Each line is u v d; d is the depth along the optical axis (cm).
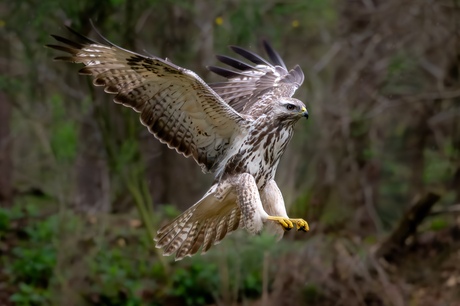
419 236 1473
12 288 1306
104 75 703
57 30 1429
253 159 736
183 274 1360
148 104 723
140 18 1534
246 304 1280
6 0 1454
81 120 1709
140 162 1444
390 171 1877
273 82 891
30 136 2239
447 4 1559
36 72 1588
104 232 1523
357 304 1295
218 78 1559
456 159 1605
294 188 1606
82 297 1290
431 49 1656
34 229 1524
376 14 1652
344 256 1383
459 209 1427
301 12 1579
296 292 1305
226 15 1536
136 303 1301
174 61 1585
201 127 744
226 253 1345
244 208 719
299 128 1661
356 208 1650
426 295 1335
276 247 1368
